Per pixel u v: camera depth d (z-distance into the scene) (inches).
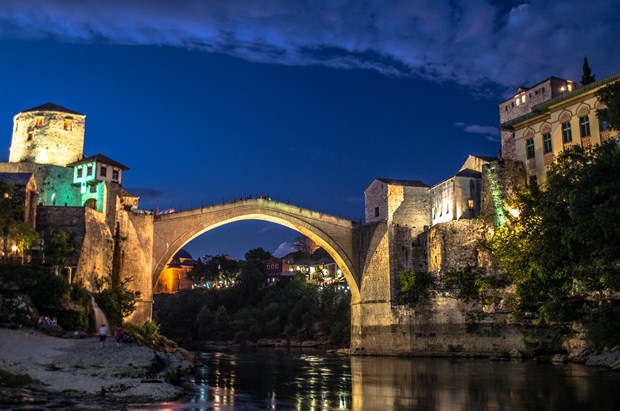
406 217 2817.4
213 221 2635.3
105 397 978.7
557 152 2150.6
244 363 2230.6
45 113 2637.8
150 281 2388.0
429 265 2694.4
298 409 999.6
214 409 954.7
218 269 6043.3
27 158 2603.3
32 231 1756.9
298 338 4094.5
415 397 1164.5
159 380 1161.4
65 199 2464.3
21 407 836.6
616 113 1048.8
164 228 2503.7
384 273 2746.1
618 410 968.9
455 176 2667.3
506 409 996.6
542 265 1237.7
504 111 3051.2
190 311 5251.0
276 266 5629.9
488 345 2354.8
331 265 5196.9
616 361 1717.5
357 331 2842.0
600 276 1133.7
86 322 1702.8
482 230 2456.9
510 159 2618.1
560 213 1111.6
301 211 2827.3
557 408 996.6
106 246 2091.5
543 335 2208.4
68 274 1779.0
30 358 1142.3
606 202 936.9
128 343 1373.0
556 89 2760.8
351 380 1520.7
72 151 2664.9
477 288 2420.0
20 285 1520.7
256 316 4611.2
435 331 2522.1
